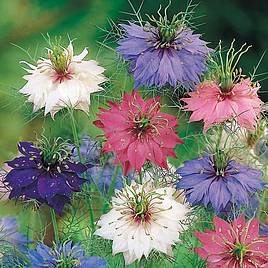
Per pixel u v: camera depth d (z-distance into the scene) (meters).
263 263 0.53
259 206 0.58
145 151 0.55
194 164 0.56
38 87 0.58
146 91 0.59
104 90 0.59
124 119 0.55
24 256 0.57
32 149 0.55
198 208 0.56
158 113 0.55
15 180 0.54
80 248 0.55
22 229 0.60
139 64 0.58
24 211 0.60
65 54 0.58
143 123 0.54
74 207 0.58
